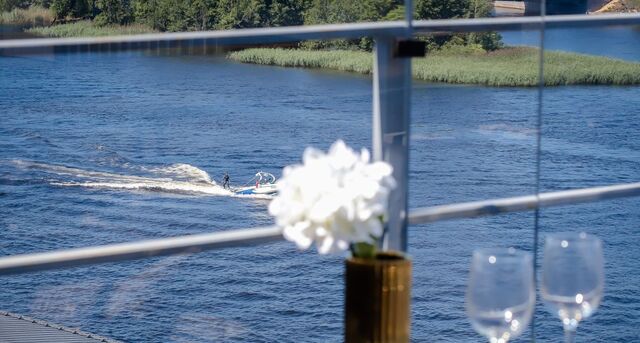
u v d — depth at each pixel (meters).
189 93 39.88
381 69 2.13
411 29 2.14
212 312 27.50
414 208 2.20
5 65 40.25
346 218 1.49
